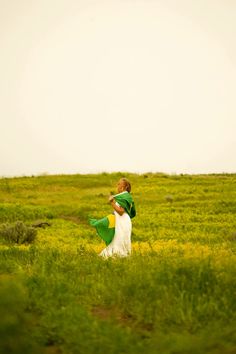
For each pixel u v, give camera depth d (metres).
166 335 6.54
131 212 13.26
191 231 25.02
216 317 7.27
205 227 26.27
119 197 12.94
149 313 7.43
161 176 53.69
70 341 6.35
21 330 6.08
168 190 43.09
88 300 8.31
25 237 20.20
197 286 8.24
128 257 11.71
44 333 6.64
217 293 7.98
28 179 50.47
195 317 7.20
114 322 7.12
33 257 12.52
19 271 9.62
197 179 50.88
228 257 10.23
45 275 9.48
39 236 22.77
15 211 31.67
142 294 8.03
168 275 8.55
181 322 7.13
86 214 31.98
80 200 39.25
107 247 13.10
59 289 8.41
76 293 8.64
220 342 6.15
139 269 9.65
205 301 7.69
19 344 5.84
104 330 6.56
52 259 11.93
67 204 36.56
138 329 7.05
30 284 8.68
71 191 44.66
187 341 6.07
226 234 23.36
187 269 8.90
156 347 6.06
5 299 6.38
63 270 10.73
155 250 13.60
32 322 6.88
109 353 6.09
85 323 6.79
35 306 7.71
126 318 7.61
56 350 6.42
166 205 35.75
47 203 37.84
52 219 30.97
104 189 45.34
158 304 7.52
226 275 8.55
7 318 5.97
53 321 6.93
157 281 8.45
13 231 20.27
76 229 26.44
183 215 30.97
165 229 25.98
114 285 8.69
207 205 34.91
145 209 34.19
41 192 44.00
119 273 9.88
